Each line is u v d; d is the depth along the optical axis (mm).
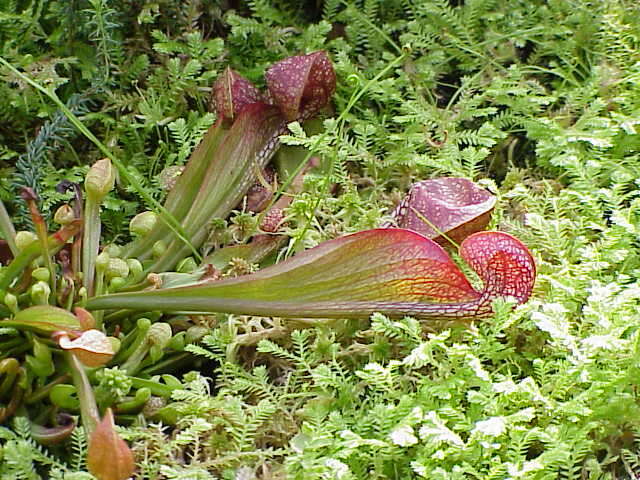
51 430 532
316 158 640
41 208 605
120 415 547
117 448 473
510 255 533
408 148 656
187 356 581
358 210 625
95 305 548
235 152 615
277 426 548
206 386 562
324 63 630
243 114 614
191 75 670
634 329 557
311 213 590
